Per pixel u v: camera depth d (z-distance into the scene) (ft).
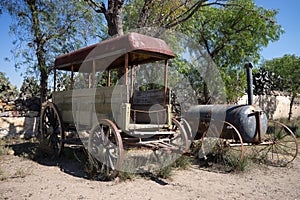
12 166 17.81
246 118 20.61
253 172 18.16
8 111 29.86
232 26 45.19
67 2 33.55
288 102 67.92
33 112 31.48
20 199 11.69
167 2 34.50
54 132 21.63
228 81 44.73
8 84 31.86
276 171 18.58
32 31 32.32
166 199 12.34
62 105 22.02
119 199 12.08
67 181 14.67
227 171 18.15
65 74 33.96
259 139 20.95
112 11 28.78
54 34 32.99
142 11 31.45
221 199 12.69
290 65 58.90
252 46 44.91
